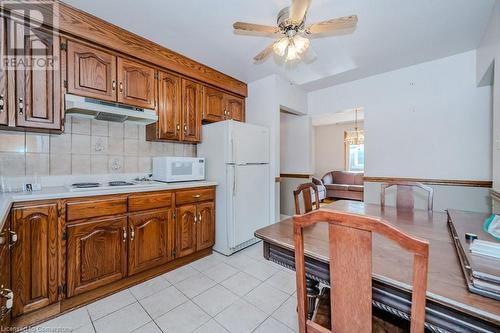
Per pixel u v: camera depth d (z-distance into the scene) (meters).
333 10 1.81
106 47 1.99
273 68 2.94
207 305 1.72
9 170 1.78
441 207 2.74
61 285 1.59
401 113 3.01
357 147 7.07
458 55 2.61
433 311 0.72
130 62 2.16
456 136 2.65
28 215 1.46
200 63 2.75
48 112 1.71
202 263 2.44
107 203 1.81
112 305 1.71
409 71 2.94
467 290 0.69
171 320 1.55
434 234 1.24
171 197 2.25
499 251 0.84
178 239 2.30
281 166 4.46
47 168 1.95
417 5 1.77
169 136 2.50
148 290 1.92
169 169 2.42
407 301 0.76
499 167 1.84
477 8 1.81
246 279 2.10
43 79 1.69
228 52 2.49
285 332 1.45
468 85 2.56
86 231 1.70
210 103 2.96
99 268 1.76
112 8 1.78
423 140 2.86
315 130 7.71
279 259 1.16
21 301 1.42
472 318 0.65
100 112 1.98
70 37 1.81
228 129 2.62
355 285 0.70
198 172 2.70
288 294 1.87
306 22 1.95
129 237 1.93
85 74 1.89
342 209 1.89
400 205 1.95
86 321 1.54
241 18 1.91
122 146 2.42
